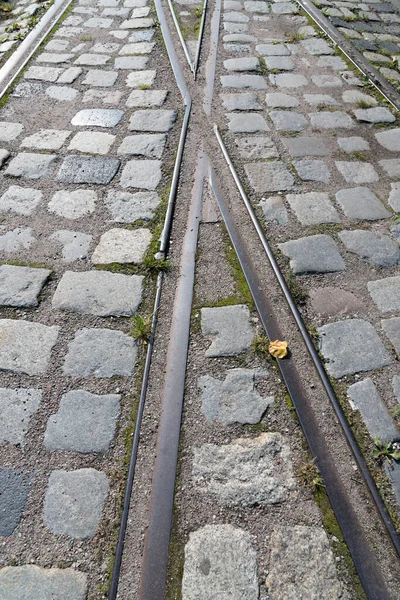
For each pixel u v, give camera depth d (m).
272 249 3.92
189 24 7.39
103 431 2.82
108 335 3.31
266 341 3.26
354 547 2.39
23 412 2.89
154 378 3.07
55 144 5.04
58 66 6.39
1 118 5.41
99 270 3.75
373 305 3.52
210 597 2.24
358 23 7.69
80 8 7.93
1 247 3.93
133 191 4.46
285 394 2.99
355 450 2.71
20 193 4.45
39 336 3.30
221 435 2.81
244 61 6.50
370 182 4.63
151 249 3.90
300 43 7.00
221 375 3.09
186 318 3.42
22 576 2.30
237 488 2.59
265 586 2.27
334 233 4.07
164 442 2.77
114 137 5.14
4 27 7.56
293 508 2.52
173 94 5.82
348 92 5.94
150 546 2.40
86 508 2.52
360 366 3.13
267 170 4.72
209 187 4.50
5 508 2.51
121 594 2.26
